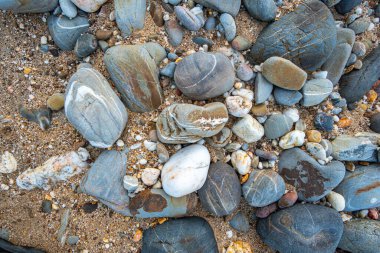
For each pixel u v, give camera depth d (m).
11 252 0.43
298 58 0.42
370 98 0.47
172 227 0.41
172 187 0.39
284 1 0.44
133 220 0.42
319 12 0.42
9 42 0.43
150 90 0.40
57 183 0.43
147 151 0.41
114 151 0.41
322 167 0.43
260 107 0.42
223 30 0.42
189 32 0.42
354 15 0.47
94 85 0.38
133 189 0.40
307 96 0.42
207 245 0.41
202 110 0.38
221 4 0.41
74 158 0.42
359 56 0.47
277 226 0.42
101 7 0.42
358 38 0.47
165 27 0.42
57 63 0.44
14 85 0.43
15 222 0.44
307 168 0.42
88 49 0.41
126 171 0.41
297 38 0.41
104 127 0.39
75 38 0.42
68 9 0.41
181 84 0.39
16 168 0.43
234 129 0.42
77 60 0.43
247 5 0.42
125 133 0.41
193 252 0.41
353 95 0.46
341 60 0.44
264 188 0.41
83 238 0.43
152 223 0.42
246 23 0.43
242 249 0.43
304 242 0.41
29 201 0.44
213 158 0.42
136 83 0.40
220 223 0.44
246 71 0.41
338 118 0.46
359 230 0.43
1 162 0.43
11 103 0.43
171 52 0.42
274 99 0.43
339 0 0.45
